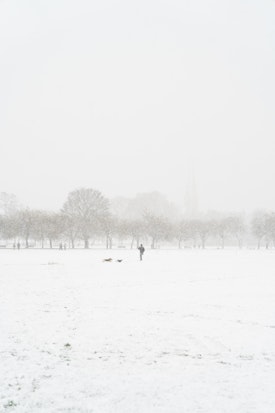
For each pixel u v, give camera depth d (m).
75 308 19.19
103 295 23.00
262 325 16.14
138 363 11.72
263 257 62.56
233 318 17.36
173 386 10.09
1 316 17.30
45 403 9.14
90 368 11.29
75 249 90.81
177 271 37.31
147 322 16.50
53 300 21.22
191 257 61.16
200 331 15.19
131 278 31.34
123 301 21.16
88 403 9.13
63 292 23.94
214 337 14.39
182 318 17.28
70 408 8.90
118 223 106.69
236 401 9.28
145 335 14.59
